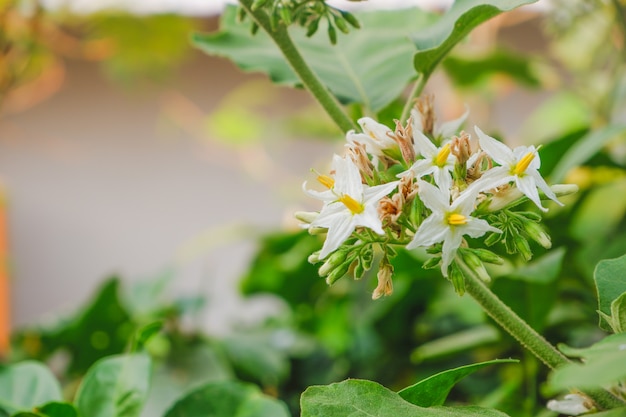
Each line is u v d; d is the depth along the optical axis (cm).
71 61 132
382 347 75
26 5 86
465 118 45
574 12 71
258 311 119
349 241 42
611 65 79
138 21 105
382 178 42
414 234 41
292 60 45
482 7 43
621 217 63
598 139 56
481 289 42
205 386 49
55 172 137
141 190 139
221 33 53
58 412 46
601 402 41
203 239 88
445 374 42
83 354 73
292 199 107
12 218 135
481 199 41
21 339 73
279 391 77
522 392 56
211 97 137
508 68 81
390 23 53
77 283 138
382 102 51
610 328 42
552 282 50
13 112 133
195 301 77
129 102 135
